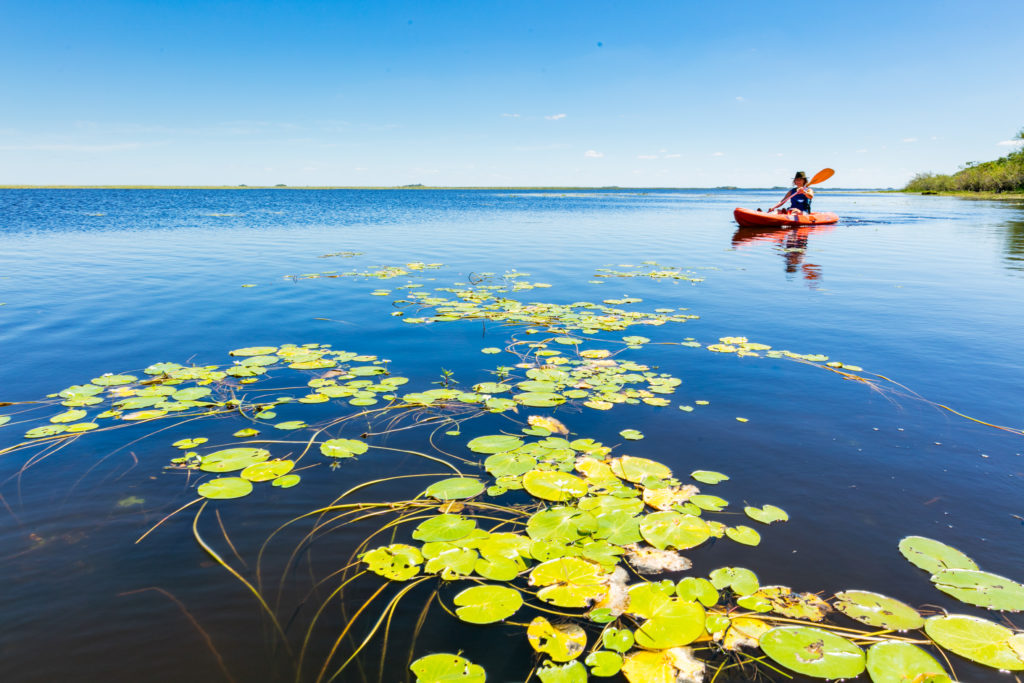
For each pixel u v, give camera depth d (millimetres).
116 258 9273
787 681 1330
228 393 3270
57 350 4125
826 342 4438
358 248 11414
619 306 5871
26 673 1345
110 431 2723
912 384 3426
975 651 1416
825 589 1642
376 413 2994
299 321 5121
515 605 1575
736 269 8555
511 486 2221
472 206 34375
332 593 1628
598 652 1418
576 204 38875
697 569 1733
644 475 2291
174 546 1842
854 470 2359
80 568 1726
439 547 1829
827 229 15227
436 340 4496
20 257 9234
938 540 1879
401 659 1396
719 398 3205
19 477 2271
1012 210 24031
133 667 1371
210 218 20266
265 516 2016
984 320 5191
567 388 3363
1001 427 2787
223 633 1479
